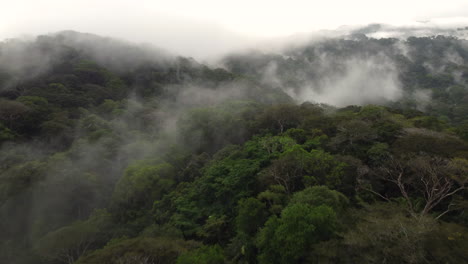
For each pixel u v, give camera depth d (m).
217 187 28.83
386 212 17.86
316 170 24.80
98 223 29.80
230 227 25.06
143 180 35.03
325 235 15.76
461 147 25.08
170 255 19.42
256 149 35.31
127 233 28.67
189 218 27.39
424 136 27.55
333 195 19.47
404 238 13.85
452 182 20.91
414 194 23.62
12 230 33.12
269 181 26.12
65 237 25.80
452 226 16.42
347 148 31.14
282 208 21.67
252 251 20.23
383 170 24.89
